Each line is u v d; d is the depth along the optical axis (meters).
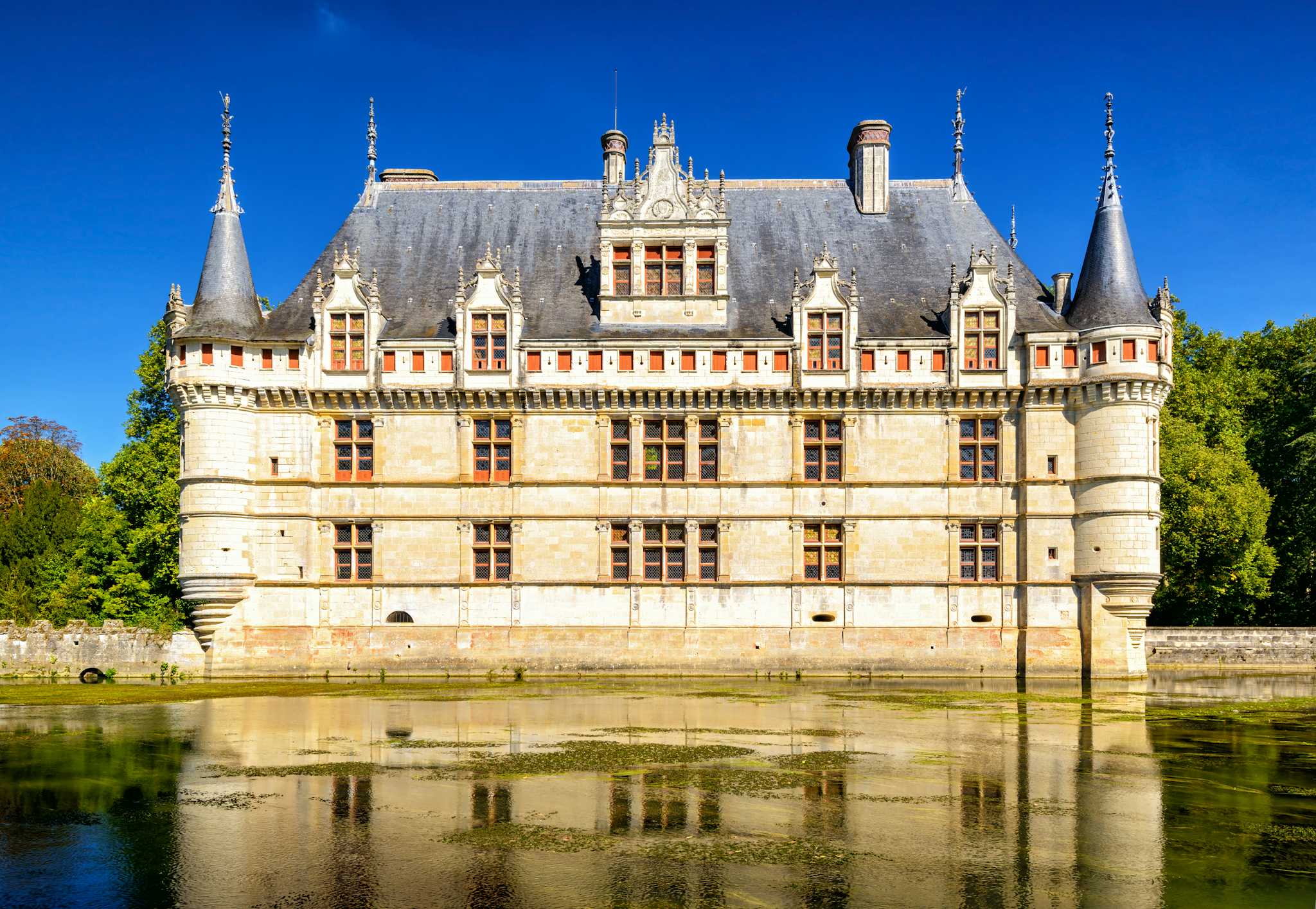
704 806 17.30
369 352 44.38
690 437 44.53
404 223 50.22
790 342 44.28
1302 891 13.09
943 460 44.28
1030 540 43.56
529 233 49.69
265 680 42.50
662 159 45.84
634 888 13.09
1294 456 57.88
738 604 43.88
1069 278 46.53
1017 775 20.08
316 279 48.00
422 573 44.03
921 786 18.91
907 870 13.87
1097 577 42.53
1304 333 61.16
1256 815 16.88
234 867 14.05
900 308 46.28
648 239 45.59
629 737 24.80
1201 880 13.50
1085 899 12.77
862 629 43.59
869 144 50.31
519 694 36.19
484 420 44.72
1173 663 51.59
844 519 44.03
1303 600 60.31
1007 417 44.31
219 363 43.38
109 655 42.81
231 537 43.12
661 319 45.41
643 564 44.22
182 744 23.95
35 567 65.88
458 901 12.68
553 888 13.12
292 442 44.25
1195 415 57.72
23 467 77.81
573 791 18.41
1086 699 34.78
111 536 55.81
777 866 14.01
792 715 29.53
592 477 44.31
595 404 44.44
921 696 35.62
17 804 17.72
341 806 17.34
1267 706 32.38
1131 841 15.30
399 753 22.55
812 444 44.47
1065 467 43.78
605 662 43.47
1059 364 43.66
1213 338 63.81
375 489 44.31
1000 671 43.25
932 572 43.88
